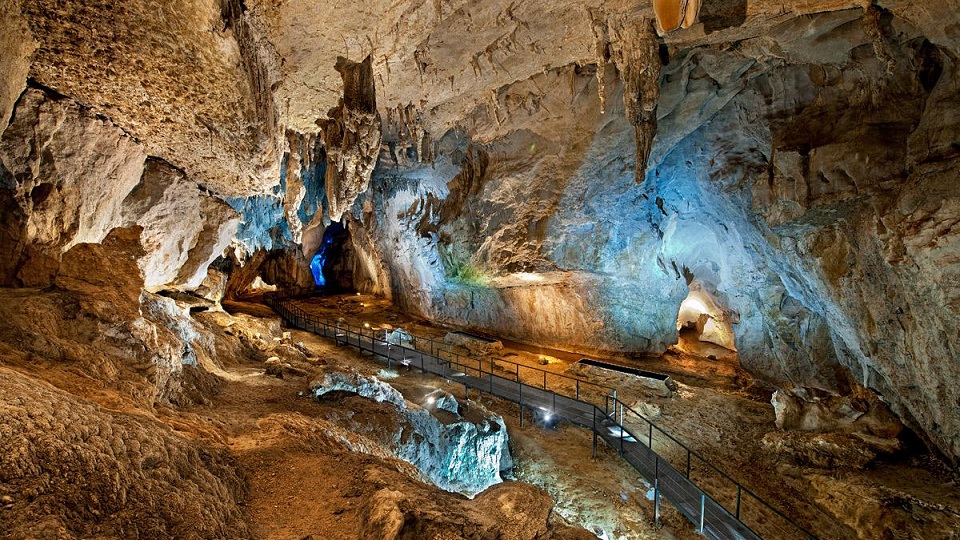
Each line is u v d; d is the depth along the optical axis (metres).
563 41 9.02
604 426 11.52
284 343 14.07
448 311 25.02
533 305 20.95
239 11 4.91
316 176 18.22
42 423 2.77
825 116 10.44
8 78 4.17
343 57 7.41
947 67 8.22
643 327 18.67
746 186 12.56
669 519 9.08
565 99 12.05
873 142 9.38
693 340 22.08
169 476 3.32
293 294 33.25
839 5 7.09
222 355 10.08
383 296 31.44
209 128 6.68
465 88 10.72
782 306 14.41
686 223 17.06
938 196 8.09
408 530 3.64
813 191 10.17
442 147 15.99
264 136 6.79
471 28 8.38
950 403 8.94
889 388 10.79
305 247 32.62
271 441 5.51
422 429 8.89
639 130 9.20
